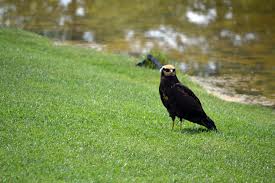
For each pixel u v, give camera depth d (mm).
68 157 11297
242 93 25094
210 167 12047
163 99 14312
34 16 40375
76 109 15234
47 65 21875
